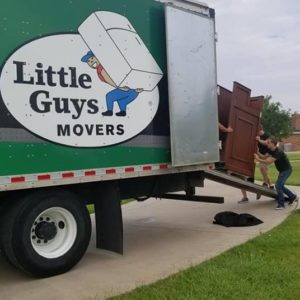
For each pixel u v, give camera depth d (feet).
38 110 12.93
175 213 24.00
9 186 12.32
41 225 13.61
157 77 16.29
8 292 12.50
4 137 12.25
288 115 165.27
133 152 15.44
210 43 17.93
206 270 13.47
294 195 25.34
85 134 14.02
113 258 15.47
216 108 18.12
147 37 15.96
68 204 14.01
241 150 23.32
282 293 11.57
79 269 14.33
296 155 121.49
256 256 14.80
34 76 12.85
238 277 12.76
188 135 16.92
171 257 15.47
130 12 15.40
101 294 12.03
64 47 13.53
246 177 23.81
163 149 16.51
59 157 13.39
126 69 15.24
